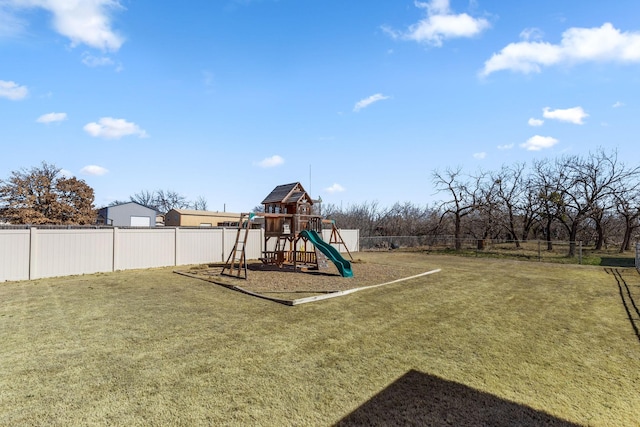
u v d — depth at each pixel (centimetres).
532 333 565
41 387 365
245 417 312
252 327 582
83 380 382
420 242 2892
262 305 740
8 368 413
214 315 657
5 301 778
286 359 445
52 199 2938
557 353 477
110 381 380
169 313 671
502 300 820
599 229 2505
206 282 1038
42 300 789
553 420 312
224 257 1647
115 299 799
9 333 545
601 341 529
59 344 496
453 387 374
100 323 602
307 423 304
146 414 315
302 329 572
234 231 1689
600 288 1002
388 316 660
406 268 1397
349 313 679
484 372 412
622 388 376
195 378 389
